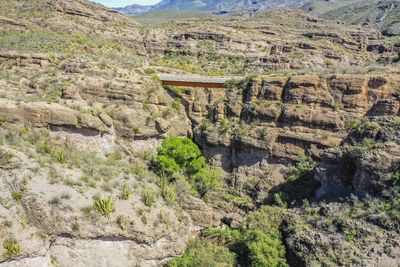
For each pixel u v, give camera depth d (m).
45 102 50.91
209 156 55.41
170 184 48.59
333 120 47.44
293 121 49.72
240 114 54.84
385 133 39.38
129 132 53.84
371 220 35.00
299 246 36.22
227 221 47.44
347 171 41.06
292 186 47.06
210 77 65.50
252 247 37.56
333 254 34.00
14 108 47.41
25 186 36.03
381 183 36.75
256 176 50.66
